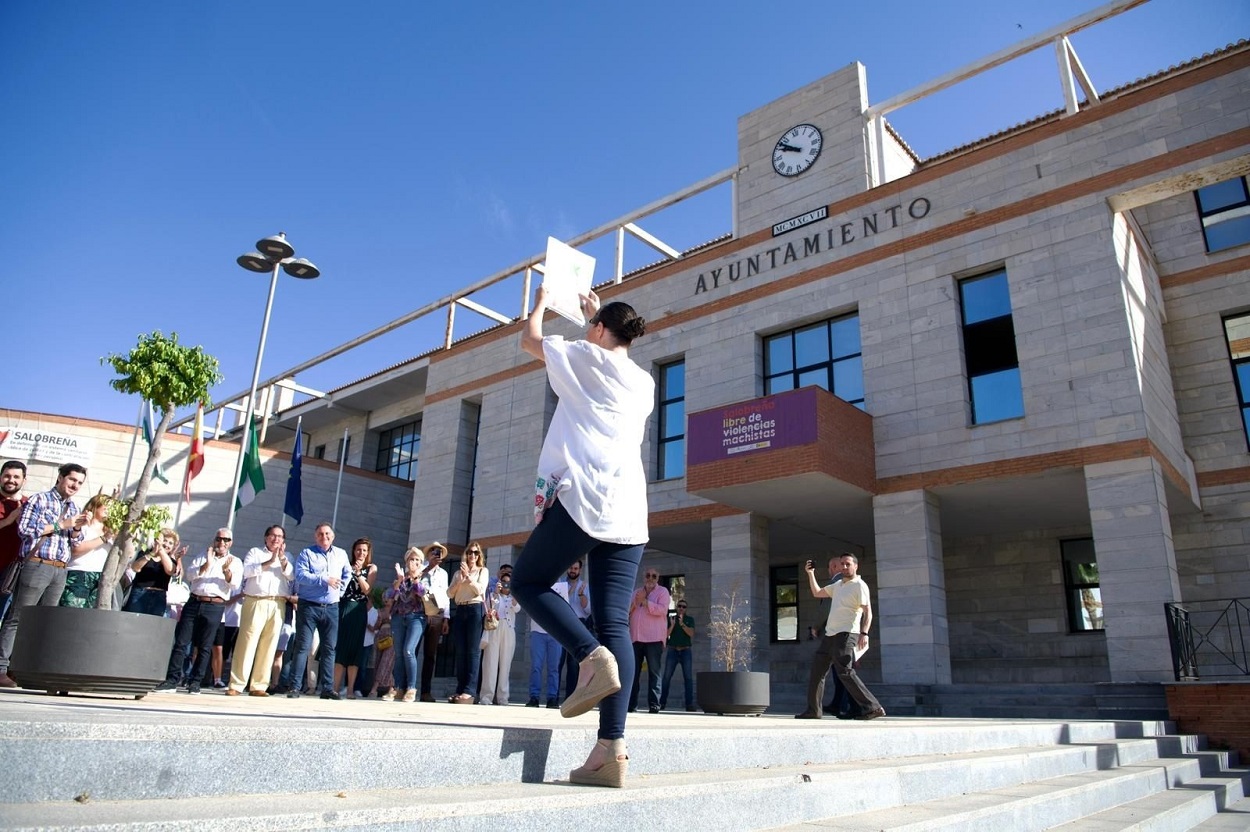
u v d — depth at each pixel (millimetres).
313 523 27000
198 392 7926
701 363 19625
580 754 3396
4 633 6465
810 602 20484
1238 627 14047
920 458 15719
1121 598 12961
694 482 16141
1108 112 15133
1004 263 15727
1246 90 13891
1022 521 17281
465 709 6957
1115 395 13844
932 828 3902
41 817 1852
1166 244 17516
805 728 5137
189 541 24328
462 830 2365
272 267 16828
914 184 17266
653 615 11898
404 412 31344
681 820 3096
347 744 2619
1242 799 8594
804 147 19312
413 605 10734
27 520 6641
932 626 14703
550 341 3486
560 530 3168
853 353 17547
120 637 5020
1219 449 15891
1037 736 7953
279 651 12039
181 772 2297
